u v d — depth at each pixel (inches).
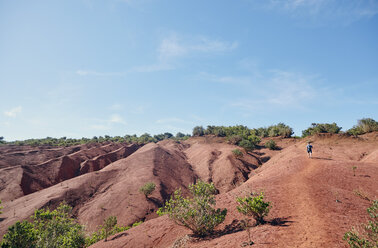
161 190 1055.6
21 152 1895.9
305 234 221.6
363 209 282.5
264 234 236.1
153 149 1819.6
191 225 336.8
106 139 3287.4
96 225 773.9
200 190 348.2
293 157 765.9
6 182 1269.7
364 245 148.3
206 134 2999.5
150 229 422.3
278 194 391.5
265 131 2114.9
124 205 893.2
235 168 1232.8
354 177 448.1
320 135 1179.3
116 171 1323.8
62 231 511.2
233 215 354.3
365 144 949.2
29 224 422.9
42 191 1090.1
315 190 385.1
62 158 1696.6
